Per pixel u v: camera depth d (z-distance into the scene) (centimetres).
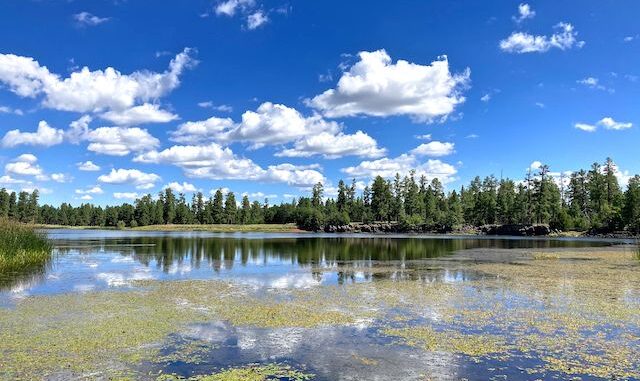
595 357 1237
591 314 1758
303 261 3950
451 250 5528
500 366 1167
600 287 2422
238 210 18250
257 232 13700
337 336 1443
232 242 7050
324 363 1185
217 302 1995
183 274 2988
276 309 1844
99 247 5562
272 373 1111
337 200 17025
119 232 12088
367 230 14438
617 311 1811
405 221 14250
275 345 1345
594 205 13662
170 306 1906
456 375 1103
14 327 1537
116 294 2197
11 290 2314
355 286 2466
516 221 13362
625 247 6203
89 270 3170
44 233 4212
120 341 1373
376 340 1398
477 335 1456
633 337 1435
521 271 3175
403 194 15562
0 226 3588
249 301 2022
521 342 1378
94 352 1269
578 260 4069
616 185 13312
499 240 8769
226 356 1241
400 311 1811
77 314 1745
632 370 1139
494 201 14238
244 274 3002
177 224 18188
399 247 6162
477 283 2575
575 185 14462
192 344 1350
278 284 2542
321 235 11356
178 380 1065
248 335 1449
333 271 3180
